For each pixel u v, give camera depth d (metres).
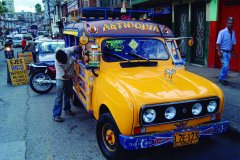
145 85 3.83
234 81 7.80
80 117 6.12
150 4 14.52
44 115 6.32
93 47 4.34
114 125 3.77
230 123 4.98
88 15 5.77
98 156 4.32
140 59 4.83
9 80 10.10
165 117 3.58
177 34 12.54
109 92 3.93
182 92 3.75
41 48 10.19
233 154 4.32
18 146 4.73
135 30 4.89
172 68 4.76
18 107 7.00
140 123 3.45
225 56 7.30
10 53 17.53
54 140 4.95
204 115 3.84
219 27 9.66
